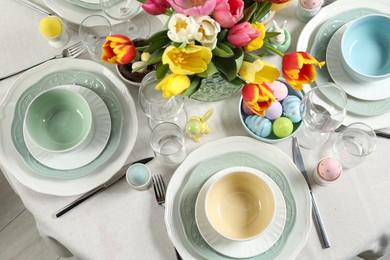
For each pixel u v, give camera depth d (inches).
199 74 22.9
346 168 30.1
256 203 28.2
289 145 30.9
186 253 27.5
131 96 31.4
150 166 30.7
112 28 34.3
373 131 29.5
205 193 27.8
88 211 29.8
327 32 32.6
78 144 28.5
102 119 30.3
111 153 29.7
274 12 33.4
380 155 30.4
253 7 22.9
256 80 22.7
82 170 29.5
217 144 29.8
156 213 29.7
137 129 30.5
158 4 21.9
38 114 30.1
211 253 27.0
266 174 28.7
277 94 30.0
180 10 20.0
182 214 28.1
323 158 29.8
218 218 27.8
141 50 26.1
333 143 31.0
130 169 29.3
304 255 28.1
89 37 33.7
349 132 30.4
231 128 31.5
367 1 33.7
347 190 29.5
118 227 29.4
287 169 29.1
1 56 34.3
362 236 28.5
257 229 27.2
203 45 21.4
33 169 29.4
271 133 30.4
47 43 34.5
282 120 29.4
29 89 31.3
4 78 33.5
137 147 31.2
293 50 33.7
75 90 30.8
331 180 28.5
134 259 28.7
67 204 29.9
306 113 30.2
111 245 29.1
